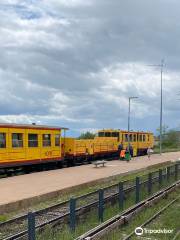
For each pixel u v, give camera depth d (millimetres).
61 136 35719
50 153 33656
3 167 28031
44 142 32781
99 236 12977
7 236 12680
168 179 27688
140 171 34688
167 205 19578
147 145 58875
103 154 45312
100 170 32938
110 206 17359
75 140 38781
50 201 20281
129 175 31875
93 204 15805
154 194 21359
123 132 50312
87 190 23938
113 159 48781
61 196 21562
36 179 26234
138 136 55156
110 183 27438
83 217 14938
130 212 16594
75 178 26938
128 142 50562
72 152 38250
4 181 25047
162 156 56062
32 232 11336
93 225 14633
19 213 17422
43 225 13500
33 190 21219
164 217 16875
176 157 53750
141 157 52688
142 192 21078
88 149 41625
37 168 33250
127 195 19656
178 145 93000
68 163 38719
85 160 41688
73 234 13055
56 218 14312
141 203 18375
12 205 17641
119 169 33938
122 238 13391
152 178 23406
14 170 30422
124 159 45844
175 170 30125
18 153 29547
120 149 47781
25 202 18547
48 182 24656
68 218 14812
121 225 15078
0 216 16125
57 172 31172
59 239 12586
